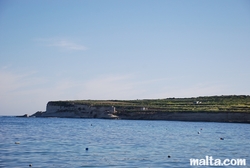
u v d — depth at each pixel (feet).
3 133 290.35
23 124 481.87
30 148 181.68
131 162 143.43
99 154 163.53
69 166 133.90
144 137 263.90
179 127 433.48
